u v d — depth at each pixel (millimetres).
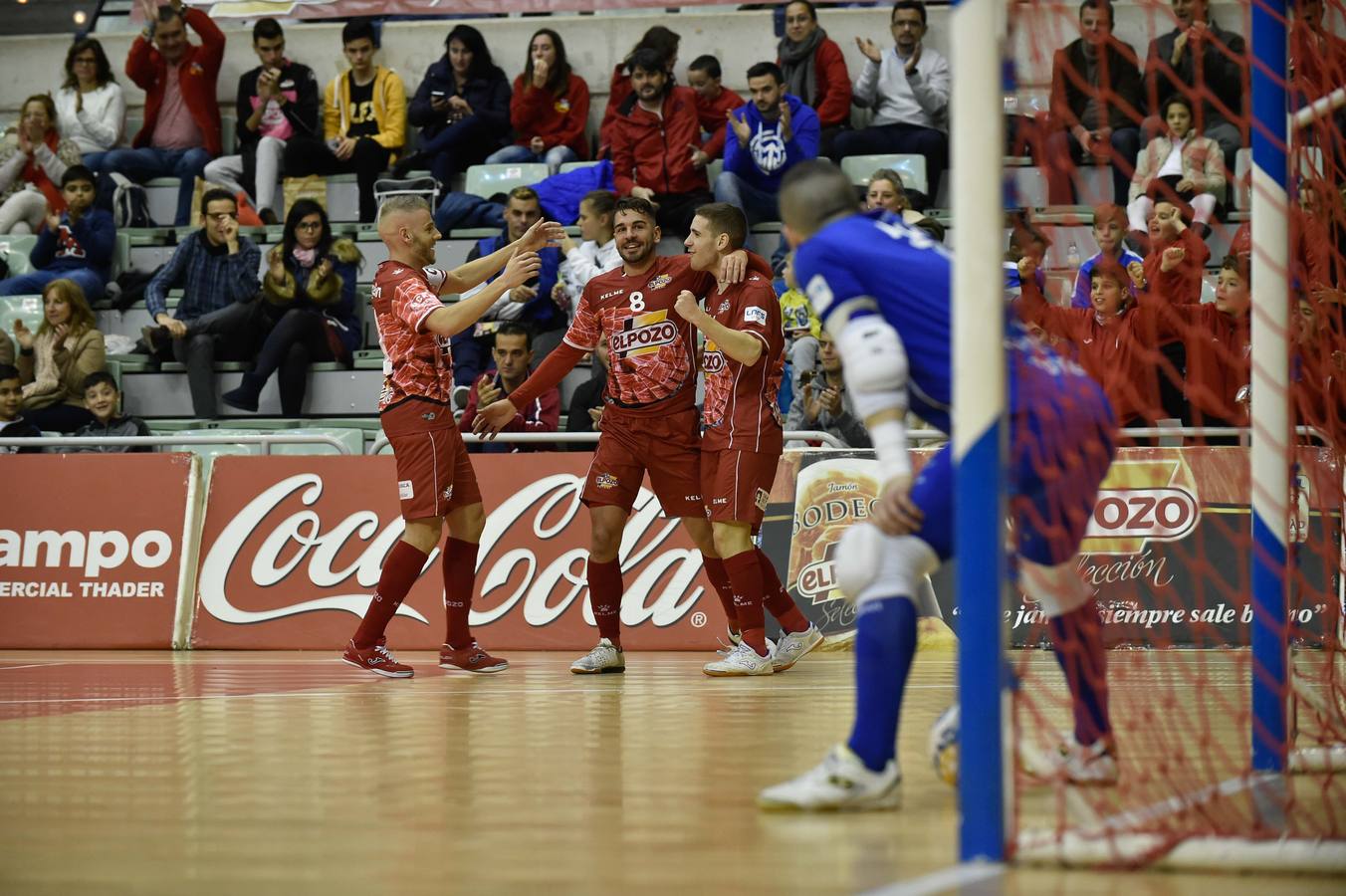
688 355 19531
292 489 25906
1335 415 11758
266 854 6844
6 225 37125
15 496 26578
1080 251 22062
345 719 13445
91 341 30906
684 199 33531
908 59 35344
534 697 15805
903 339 8164
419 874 6348
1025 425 7898
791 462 25000
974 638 6672
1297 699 11008
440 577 25109
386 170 37281
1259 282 9633
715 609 24438
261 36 37594
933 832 7391
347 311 32625
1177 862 6570
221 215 33031
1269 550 9484
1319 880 6363
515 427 27531
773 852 6844
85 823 7746
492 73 37344
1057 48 9805
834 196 8695
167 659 23062
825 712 13859
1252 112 9734
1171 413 24297
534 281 30047
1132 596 23703
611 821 7738
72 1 44250
